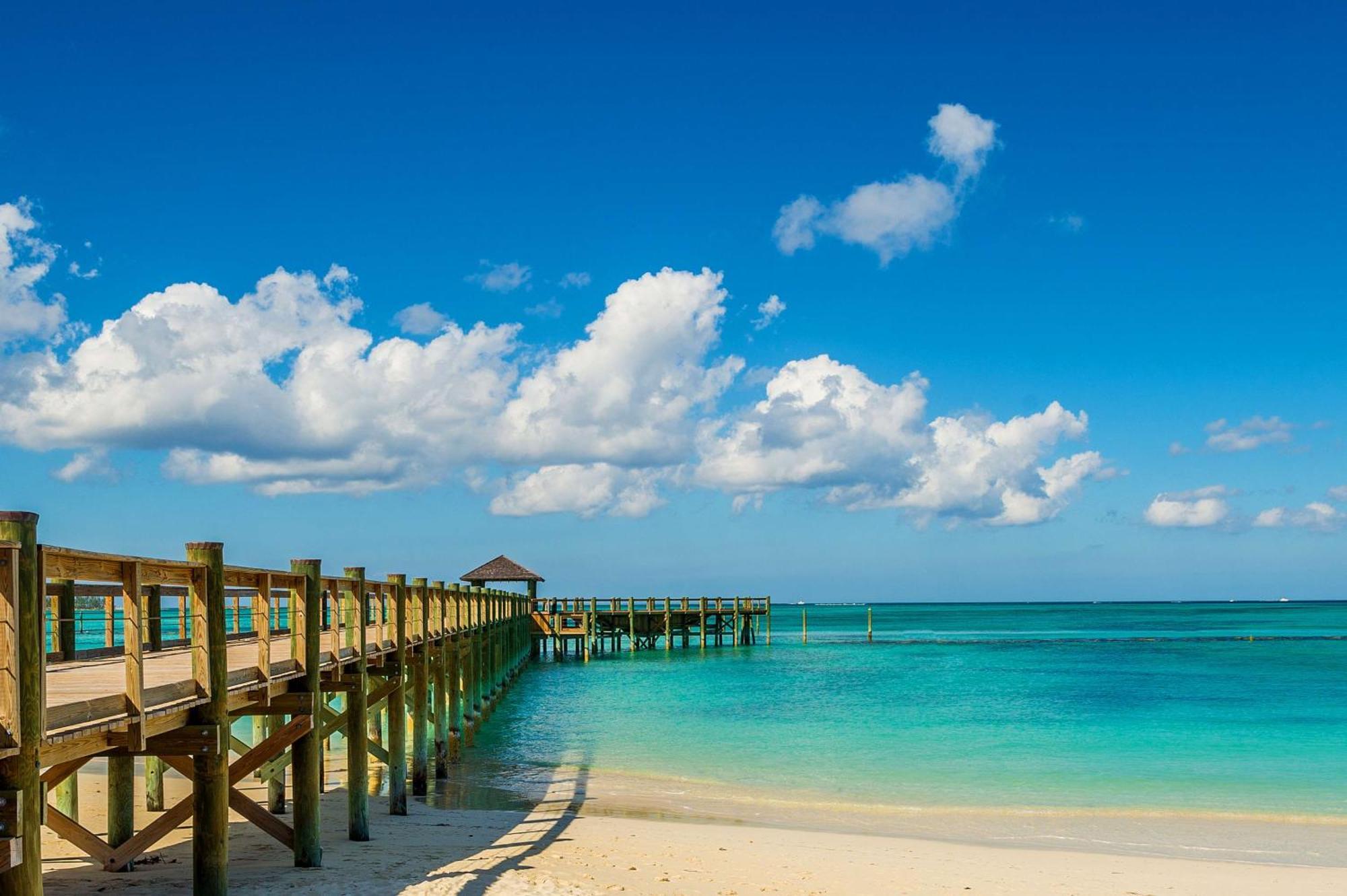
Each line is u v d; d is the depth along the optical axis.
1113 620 144.00
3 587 5.75
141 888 10.66
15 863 5.76
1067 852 15.45
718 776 22.23
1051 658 62.34
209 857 8.79
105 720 6.95
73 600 12.28
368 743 15.49
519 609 50.41
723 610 69.81
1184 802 19.69
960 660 61.19
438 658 21.50
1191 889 13.24
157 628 13.94
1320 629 109.38
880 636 96.12
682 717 32.81
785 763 23.97
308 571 11.70
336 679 13.27
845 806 19.12
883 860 14.41
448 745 23.95
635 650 66.19
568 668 54.88
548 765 23.44
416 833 14.91
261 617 10.23
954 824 17.72
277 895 10.40
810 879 12.91
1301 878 13.90
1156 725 30.92
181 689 8.33
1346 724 31.22
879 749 26.17
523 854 13.48
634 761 24.12
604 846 14.41
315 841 11.85
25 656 5.89
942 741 27.48
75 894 10.38
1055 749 26.20
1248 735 28.83
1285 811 18.95
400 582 16.84
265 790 18.52
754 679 48.22
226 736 8.95
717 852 14.36
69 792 13.74
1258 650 70.56
